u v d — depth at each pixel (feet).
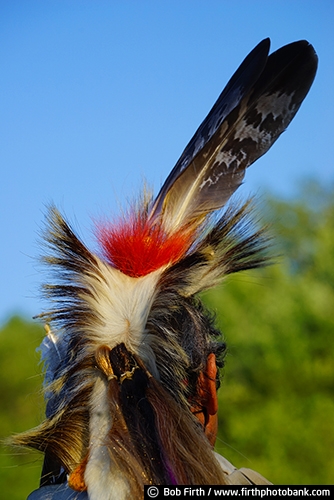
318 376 37.47
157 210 6.73
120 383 5.70
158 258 6.27
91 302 6.12
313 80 7.00
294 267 50.06
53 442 6.01
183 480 5.29
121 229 6.47
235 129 6.98
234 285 40.29
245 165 6.86
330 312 40.01
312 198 56.13
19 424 45.19
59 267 6.31
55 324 6.23
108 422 5.67
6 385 48.98
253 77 6.86
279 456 34.53
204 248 6.40
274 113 7.00
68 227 6.38
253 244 6.59
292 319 39.14
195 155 6.96
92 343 6.00
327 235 49.26
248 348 38.27
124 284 6.17
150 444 5.42
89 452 5.65
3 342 51.78
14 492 34.76
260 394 37.65
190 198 6.75
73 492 5.99
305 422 35.63
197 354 6.21
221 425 37.01
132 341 5.92
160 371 6.00
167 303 6.15
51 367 6.63
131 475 5.32
